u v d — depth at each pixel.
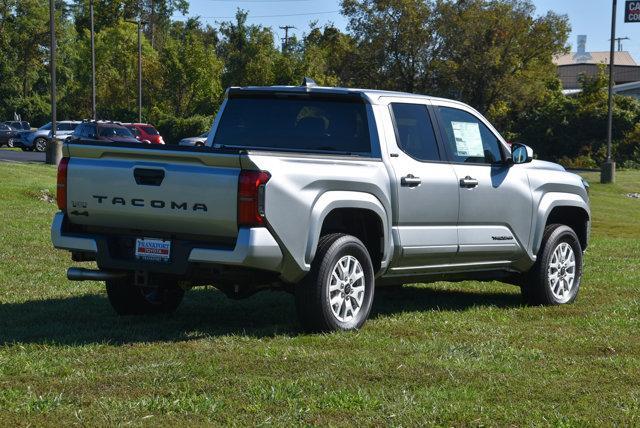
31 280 10.84
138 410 5.43
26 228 16.20
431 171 8.84
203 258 7.43
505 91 66.94
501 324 8.76
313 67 70.12
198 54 73.44
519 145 9.62
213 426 5.21
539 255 9.98
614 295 10.83
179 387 5.96
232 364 6.62
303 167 7.66
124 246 7.88
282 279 7.65
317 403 5.68
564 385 6.33
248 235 7.29
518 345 7.71
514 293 11.04
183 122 69.94
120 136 41.62
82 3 112.94
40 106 96.50
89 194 7.81
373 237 8.45
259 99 9.04
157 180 7.54
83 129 41.62
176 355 6.88
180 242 7.59
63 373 6.29
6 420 5.20
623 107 67.62
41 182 26.91
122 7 112.19
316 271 7.80
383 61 68.69
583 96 68.00
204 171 7.39
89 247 7.87
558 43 67.25
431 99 9.18
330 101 8.76
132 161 7.65
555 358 7.20
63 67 99.06
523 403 5.84
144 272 7.72
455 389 6.12
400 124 8.77
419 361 6.89
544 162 10.45
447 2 66.62
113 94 81.56
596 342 7.85
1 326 8.12
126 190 7.65
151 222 7.63
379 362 6.81
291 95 8.89
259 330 8.04
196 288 10.62
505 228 9.59
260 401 5.69
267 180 7.33
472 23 66.19
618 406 5.82
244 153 7.26
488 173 9.45
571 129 66.44
